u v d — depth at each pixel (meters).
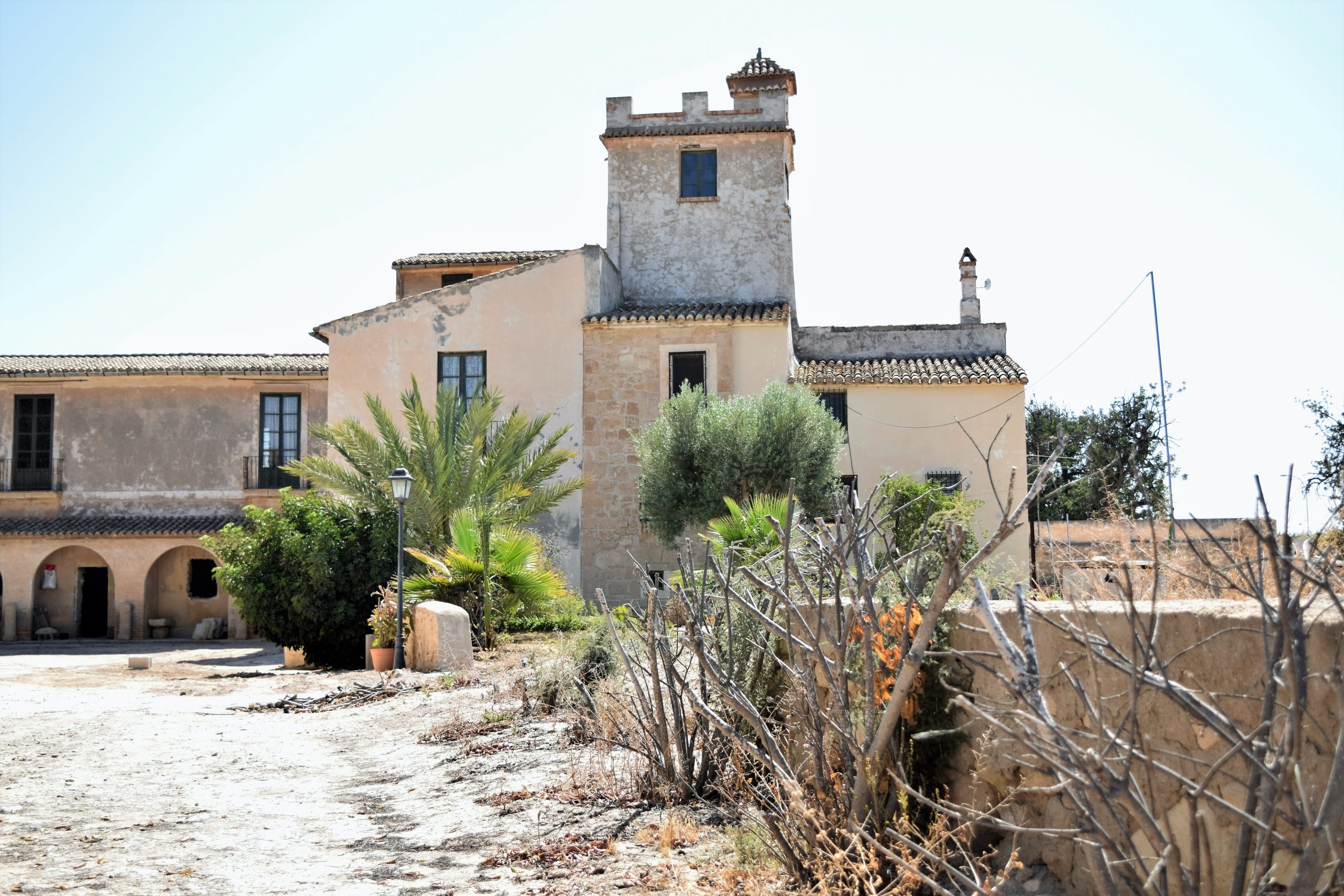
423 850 6.10
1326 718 2.93
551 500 23.75
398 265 31.34
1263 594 2.99
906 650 4.86
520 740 9.30
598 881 5.26
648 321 26.08
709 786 6.86
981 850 4.73
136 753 9.91
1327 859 2.72
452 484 22.22
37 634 32.41
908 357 29.08
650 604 7.04
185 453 33.41
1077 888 4.10
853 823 4.54
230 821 6.98
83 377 33.12
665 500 23.17
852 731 4.73
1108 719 3.85
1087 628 3.99
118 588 32.00
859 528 4.91
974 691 4.83
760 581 5.06
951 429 26.19
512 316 26.86
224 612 32.91
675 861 5.52
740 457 22.39
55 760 9.50
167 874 5.60
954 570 4.09
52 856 6.00
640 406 26.17
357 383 27.17
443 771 8.59
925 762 5.02
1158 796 3.62
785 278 28.56
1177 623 3.56
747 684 6.84
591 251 26.77
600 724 8.36
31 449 33.72
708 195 28.98
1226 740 2.59
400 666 17.12
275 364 33.59
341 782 8.52
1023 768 4.45
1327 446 13.72
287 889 5.31
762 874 5.07
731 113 28.89
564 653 11.08
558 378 26.52
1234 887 2.63
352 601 20.59
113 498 33.38
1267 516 2.55
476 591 19.00
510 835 6.31
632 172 29.20
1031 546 20.89
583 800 7.04
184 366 33.28
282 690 15.25
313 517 20.75
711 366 25.92
